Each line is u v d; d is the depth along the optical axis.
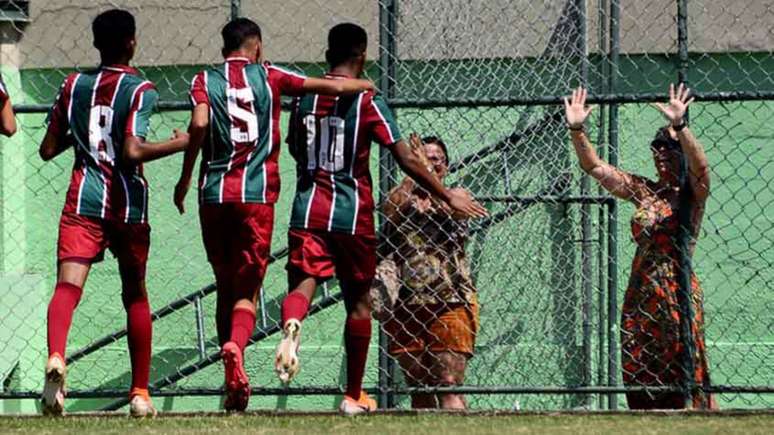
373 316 28.72
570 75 35.97
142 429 22.48
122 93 23.91
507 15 36.00
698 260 36.81
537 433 22.12
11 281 36.09
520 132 35.41
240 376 23.45
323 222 23.92
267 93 24.06
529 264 36.31
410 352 28.75
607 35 35.72
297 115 24.41
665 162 28.20
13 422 23.52
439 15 36.00
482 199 33.12
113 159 23.97
